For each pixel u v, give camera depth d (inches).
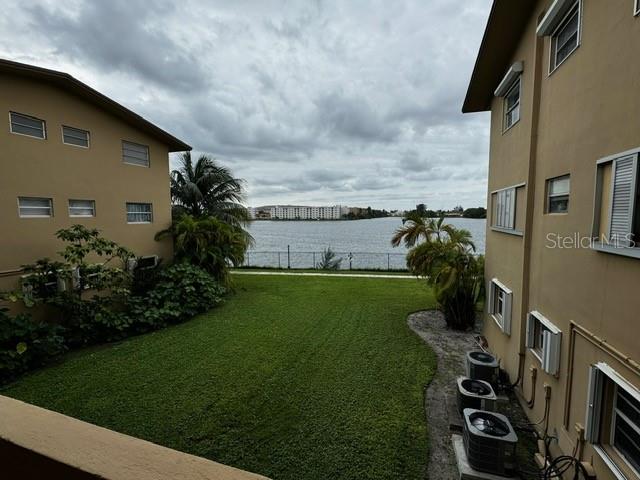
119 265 393.1
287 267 815.7
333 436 169.9
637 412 108.8
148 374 238.5
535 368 183.3
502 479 140.6
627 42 110.7
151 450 30.4
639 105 104.5
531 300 195.0
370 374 239.0
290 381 227.3
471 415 156.6
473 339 315.6
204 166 628.1
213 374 238.1
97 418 185.8
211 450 159.2
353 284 574.2
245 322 359.6
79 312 306.7
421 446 163.8
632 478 105.4
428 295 489.4
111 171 383.2
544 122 180.4
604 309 120.0
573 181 145.6
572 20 155.3
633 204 106.7
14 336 246.1
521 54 217.8
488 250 300.0
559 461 138.0
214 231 486.0
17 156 289.9
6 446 32.3
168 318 354.6
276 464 150.6
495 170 276.8
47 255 313.9
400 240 411.8
